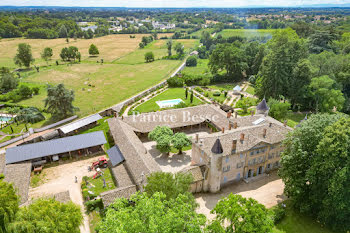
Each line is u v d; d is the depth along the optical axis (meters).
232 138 62.94
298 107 112.62
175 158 74.00
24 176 61.44
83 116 102.56
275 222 52.38
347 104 105.69
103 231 33.19
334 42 144.38
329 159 46.06
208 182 60.34
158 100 120.94
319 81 98.06
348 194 46.50
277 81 108.62
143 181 54.66
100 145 76.56
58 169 68.38
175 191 45.84
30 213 35.22
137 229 32.03
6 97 118.94
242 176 65.44
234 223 38.88
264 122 77.19
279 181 65.19
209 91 137.25
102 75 170.88
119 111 103.44
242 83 153.75
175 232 32.59
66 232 36.47
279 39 131.38
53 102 95.75
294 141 52.97
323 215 49.91
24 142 80.06
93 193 57.81
